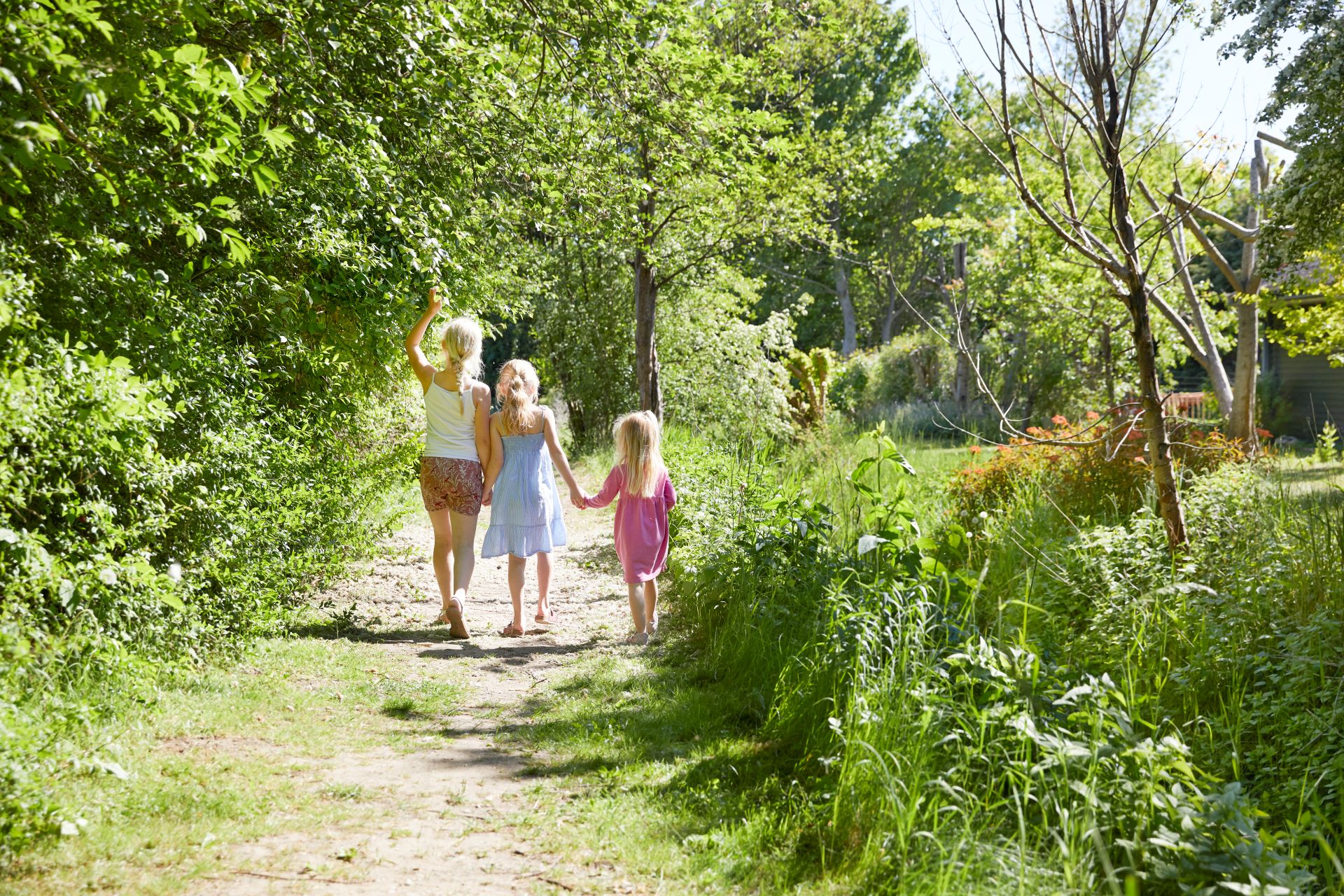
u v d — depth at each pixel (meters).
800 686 4.52
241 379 5.97
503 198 9.27
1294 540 5.93
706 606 6.35
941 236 28.00
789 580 6.04
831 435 16.75
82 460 4.02
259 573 5.64
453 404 6.38
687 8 9.16
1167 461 5.74
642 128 9.03
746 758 4.10
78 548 4.05
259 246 6.46
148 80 3.70
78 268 4.47
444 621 6.75
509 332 28.58
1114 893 2.55
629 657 5.86
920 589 4.66
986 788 3.48
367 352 7.64
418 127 7.55
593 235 10.16
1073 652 5.24
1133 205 13.06
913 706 3.76
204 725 4.12
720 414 17.66
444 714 4.69
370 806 3.46
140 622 4.49
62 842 2.85
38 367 3.81
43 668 3.75
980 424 21.66
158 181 4.71
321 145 6.05
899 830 3.00
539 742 4.31
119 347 4.71
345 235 7.15
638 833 3.28
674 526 8.47
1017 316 21.83
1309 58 9.60
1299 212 10.12
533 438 6.48
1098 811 3.12
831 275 40.31
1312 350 14.02
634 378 20.80
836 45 15.94
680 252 15.48
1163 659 4.77
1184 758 3.58
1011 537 7.27
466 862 3.04
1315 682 4.39
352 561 7.74
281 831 3.18
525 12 7.49
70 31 3.25
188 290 5.67
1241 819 2.91
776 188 14.30
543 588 6.71
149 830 3.03
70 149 3.94
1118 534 6.23
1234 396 13.84
